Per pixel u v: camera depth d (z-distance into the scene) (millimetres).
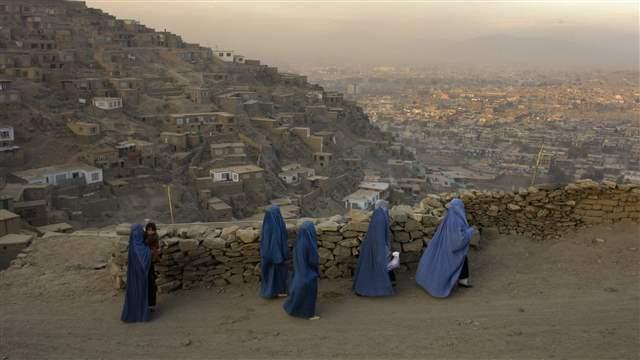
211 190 53062
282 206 52188
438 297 9156
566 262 10359
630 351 7270
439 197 11562
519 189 11852
